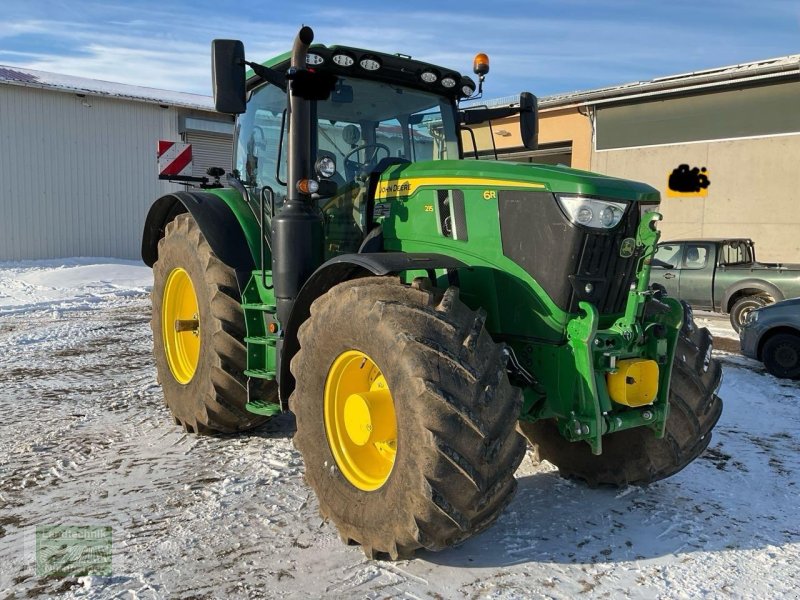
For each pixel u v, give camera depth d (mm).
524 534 3307
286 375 3801
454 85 4473
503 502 2816
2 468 4090
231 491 3754
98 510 3514
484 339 2887
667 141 15477
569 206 3037
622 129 16234
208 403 4445
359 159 4250
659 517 3512
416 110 4480
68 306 11555
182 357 5066
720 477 4090
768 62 14352
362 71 4141
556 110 17484
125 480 3918
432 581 2848
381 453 3234
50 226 17047
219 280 4434
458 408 2654
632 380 3127
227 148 19828
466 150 5094
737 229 14570
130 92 18453
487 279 3332
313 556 3051
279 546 3141
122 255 18266
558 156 19094
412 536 2734
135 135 18188
